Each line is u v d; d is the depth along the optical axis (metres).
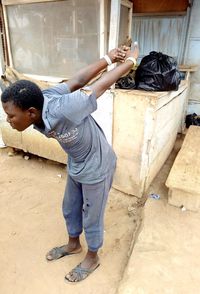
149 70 2.29
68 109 1.13
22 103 1.09
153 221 2.18
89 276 1.82
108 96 2.37
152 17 4.09
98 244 1.71
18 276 1.84
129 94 2.26
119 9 2.13
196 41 3.95
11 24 2.80
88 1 2.25
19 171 3.17
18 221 2.36
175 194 2.32
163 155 3.04
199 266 1.77
